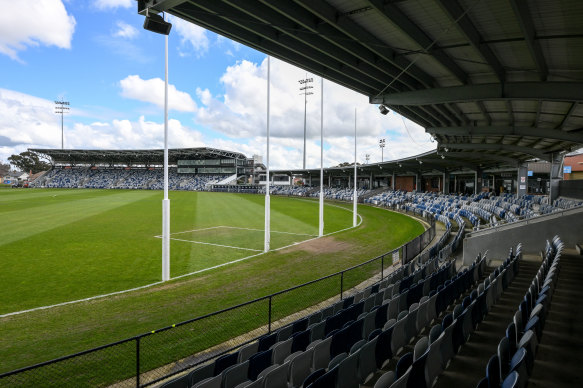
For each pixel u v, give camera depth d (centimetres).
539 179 4916
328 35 1056
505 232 1550
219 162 10650
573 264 1217
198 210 4062
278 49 1254
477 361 626
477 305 757
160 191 8675
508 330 537
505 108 1745
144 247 1938
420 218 3547
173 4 866
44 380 667
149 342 827
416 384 446
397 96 1597
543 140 2603
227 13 969
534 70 1262
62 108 11106
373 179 7594
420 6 895
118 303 1085
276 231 2580
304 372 544
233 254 1789
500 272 994
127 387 652
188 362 742
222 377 502
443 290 862
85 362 735
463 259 1619
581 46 1011
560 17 852
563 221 1485
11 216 3250
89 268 1491
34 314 995
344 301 921
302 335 652
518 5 762
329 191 7625
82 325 924
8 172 17838
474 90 1353
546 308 750
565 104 1538
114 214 3488
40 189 9338
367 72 1395
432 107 1912
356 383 500
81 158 11869
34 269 1470
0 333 873
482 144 2916
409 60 1298
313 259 1684
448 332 586
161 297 1140
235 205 4838
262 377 458
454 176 6178
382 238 2331
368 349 548
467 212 2964
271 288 1241
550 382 532
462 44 1099
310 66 1395
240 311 1030
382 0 868
